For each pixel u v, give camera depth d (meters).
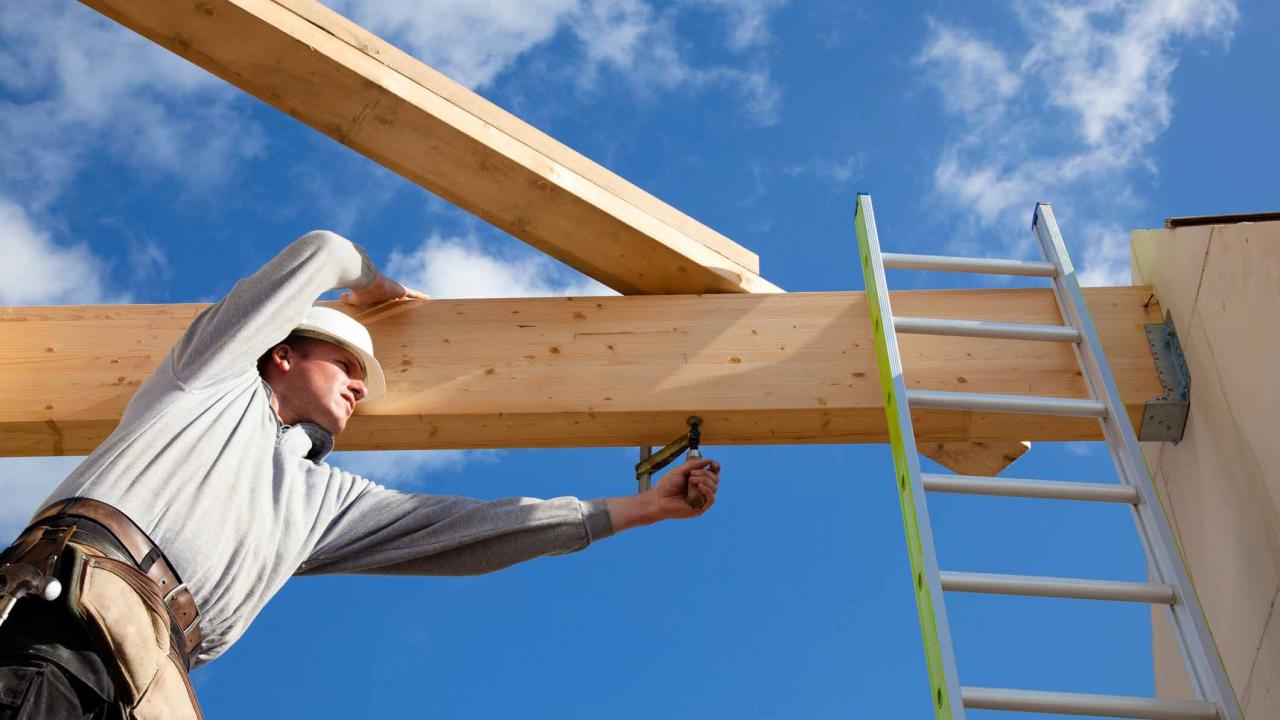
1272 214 2.92
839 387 2.90
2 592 1.57
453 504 2.16
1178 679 3.09
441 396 2.87
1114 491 2.38
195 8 2.51
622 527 2.20
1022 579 2.16
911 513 2.25
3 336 2.97
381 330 2.97
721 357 2.95
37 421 2.85
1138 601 2.20
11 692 1.51
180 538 1.78
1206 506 2.90
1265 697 2.65
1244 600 2.73
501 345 2.96
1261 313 2.60
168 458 1.83
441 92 2.75
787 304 3.05
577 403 2.87
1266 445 2.58
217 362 1.94
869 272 2.85
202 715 1.74
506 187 2.86
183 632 1.75
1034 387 2.91
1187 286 2.94
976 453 3.33
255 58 2.61
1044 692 2.02
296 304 2.04
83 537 1.68
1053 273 2.93
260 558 1.89
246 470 1.92
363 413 2.84
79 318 3.02
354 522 2.09
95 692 1.58
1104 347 3.00
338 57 2.61
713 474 2.23
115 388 2.90
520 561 2.17
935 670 2.03
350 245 2.21
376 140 2.78
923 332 2.71
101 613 1.60
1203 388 2.87
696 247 3.06
